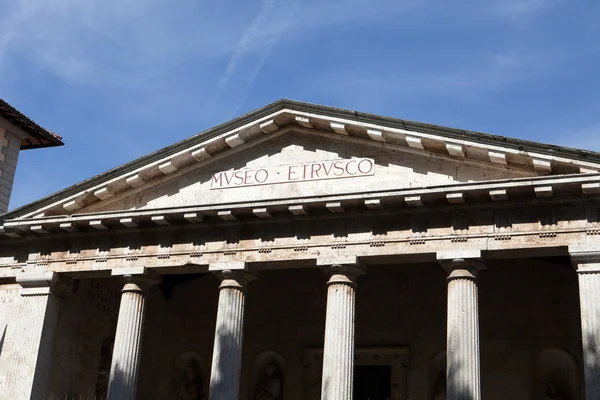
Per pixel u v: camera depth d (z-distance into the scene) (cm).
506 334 3731
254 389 4091
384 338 3916
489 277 3838
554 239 2980
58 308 3703
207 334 4266
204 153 3531
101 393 3959
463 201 3091
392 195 3125
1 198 4744
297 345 4078
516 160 3092
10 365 3591
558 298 3703
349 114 3312
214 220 3450
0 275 3806
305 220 3341
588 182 2892
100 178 3625
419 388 3794
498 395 3659
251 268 3397
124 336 3450
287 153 3481
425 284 3941
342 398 3047
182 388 4234
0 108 4659
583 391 3519
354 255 3216
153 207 3575
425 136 3181
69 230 3653
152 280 3572
